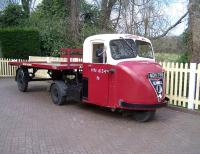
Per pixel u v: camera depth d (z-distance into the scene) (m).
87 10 25.50
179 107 10.17
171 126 8.31
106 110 10.12
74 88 10.24
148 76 8.30
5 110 9.94
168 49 17.62
